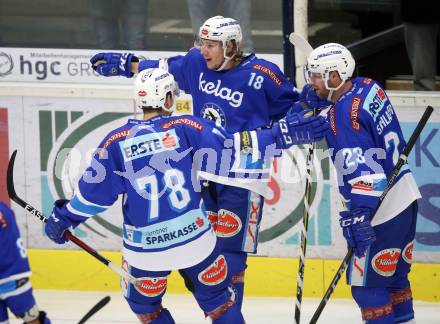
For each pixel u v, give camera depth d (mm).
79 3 18172
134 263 13117
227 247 14961
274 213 17625
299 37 15031
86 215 13156
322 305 13922
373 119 13508
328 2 18188
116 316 16484
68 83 18359
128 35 18250
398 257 13922
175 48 18266
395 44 18266
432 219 17453
